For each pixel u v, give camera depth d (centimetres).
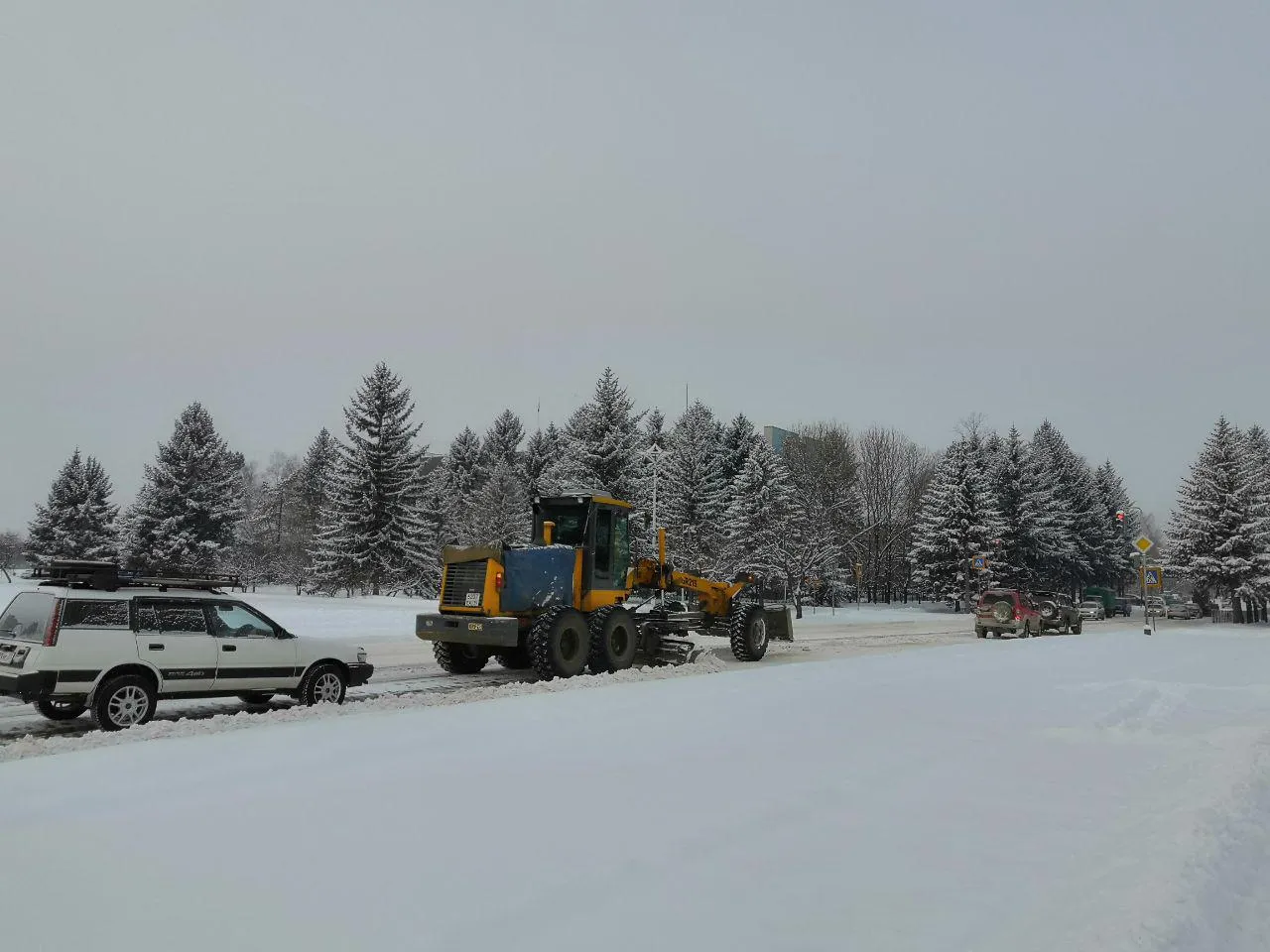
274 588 6781
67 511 6069
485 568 1405
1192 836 498
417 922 368
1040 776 667
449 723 824
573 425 6056
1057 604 3244
